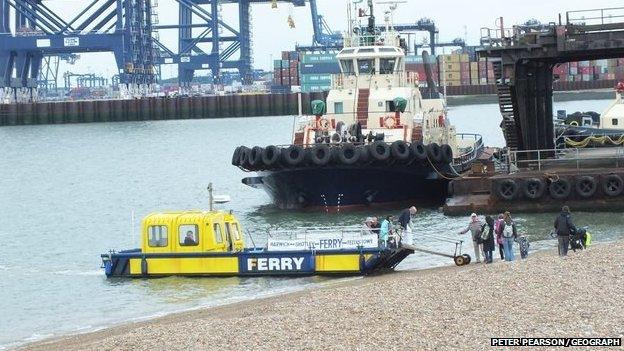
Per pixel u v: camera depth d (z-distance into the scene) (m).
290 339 42.59
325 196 99.94
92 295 66.25
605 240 78.75
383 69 109.06
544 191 94.56
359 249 66.75
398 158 96.50
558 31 100.12
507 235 64.56
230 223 70.62
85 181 168.12
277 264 67.88
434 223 90.94
